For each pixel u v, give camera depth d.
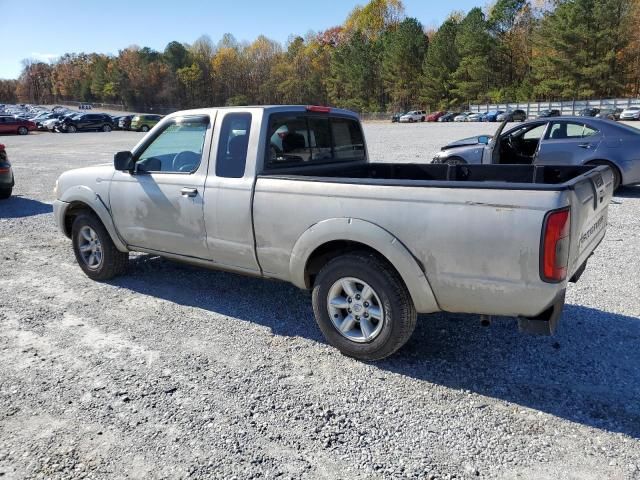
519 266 2.87
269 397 3.14
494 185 2.92
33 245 6.98
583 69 55.12
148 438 2.76
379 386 3.25
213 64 113.62
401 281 3.32
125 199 4.73
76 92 130.62
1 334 4.07
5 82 152.25
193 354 3.70
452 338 3.89
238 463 2.56
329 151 4.72
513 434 2.76
